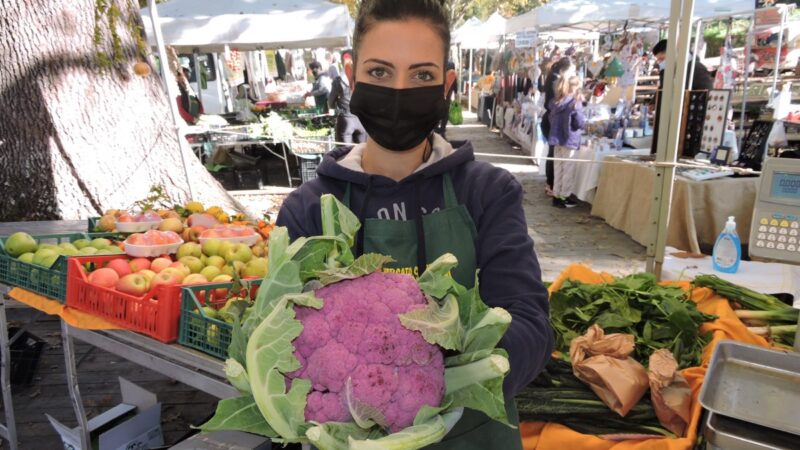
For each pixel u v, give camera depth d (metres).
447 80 1.20
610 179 6.09
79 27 4.31
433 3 1.11
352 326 0.84
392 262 1.19
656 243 2.75
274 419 0.79
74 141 4.35
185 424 2.88
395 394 0.81
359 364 0.81
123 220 2.64
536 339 0.96
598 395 1.83
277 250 0.92
